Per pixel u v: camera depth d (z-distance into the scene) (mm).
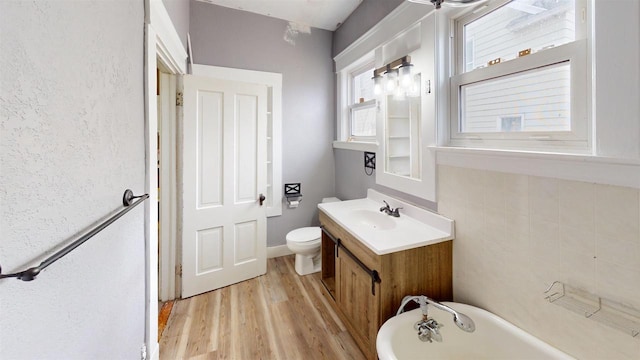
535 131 1301
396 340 1390
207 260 2492
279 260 3129
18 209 567
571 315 1146
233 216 2605
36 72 615
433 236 1680
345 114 3139
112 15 982
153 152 1425
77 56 768
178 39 1983
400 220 2012
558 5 1208
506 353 1356
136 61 1221
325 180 3363
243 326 1992
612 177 990
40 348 623
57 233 686
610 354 1034
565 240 1149
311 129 3250
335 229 2176
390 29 2135
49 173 659
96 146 870
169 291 2361
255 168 2730
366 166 2705
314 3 2670
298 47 3117
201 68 2637
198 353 1730
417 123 1971
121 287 1075
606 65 983
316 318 2086
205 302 2318
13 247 554
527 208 1288
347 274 1941
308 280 2684
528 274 1297
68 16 726
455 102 1714
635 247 953
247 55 2859
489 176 1459
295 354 1727
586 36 1108
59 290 692
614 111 969
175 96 2318
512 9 1395
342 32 3049
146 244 1377
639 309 950
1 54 526
